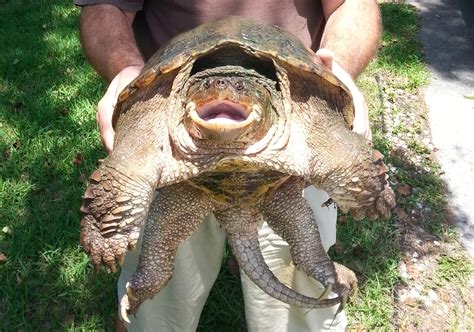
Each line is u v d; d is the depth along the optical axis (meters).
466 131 1.85
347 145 0.65
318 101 0.65
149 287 0.70
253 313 0.99
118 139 0.65
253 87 0.59
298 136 0.64
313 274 0.69
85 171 1.57
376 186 0.67
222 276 1.30
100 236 0.65
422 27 2.56
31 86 1.95
